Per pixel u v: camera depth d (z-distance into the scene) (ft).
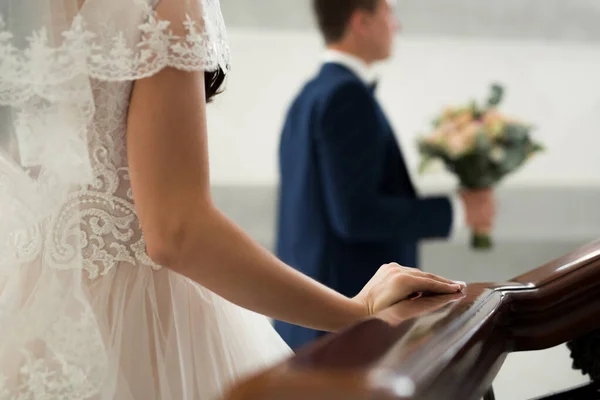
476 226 10.25
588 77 17.08
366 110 6.86
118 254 2.71
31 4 2.46
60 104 2.52
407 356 1.28
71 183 2.60
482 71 16.85
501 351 2.18
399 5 16.47
